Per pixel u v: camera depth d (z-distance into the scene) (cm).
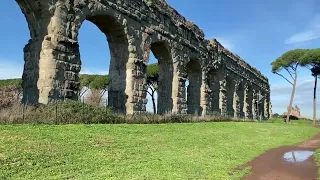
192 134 2220
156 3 3138
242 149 1973
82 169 1120
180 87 3438
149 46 2970
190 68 4097
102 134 1667
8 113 1669
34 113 1750
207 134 2347
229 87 5322
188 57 3709
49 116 1775
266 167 1538
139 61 2788
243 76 5888
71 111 1925
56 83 2023
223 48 4875
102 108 2202
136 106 2725
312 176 1384
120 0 2617
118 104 2730
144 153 1466
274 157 1850
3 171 995
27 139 1323
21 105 1861
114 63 2792
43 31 2064
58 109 1880
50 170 1065
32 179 976
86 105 2103
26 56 2130
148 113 2798
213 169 1333
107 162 1237
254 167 1522
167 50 3322
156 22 3128
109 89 2789
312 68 6831
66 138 1456
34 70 2066
